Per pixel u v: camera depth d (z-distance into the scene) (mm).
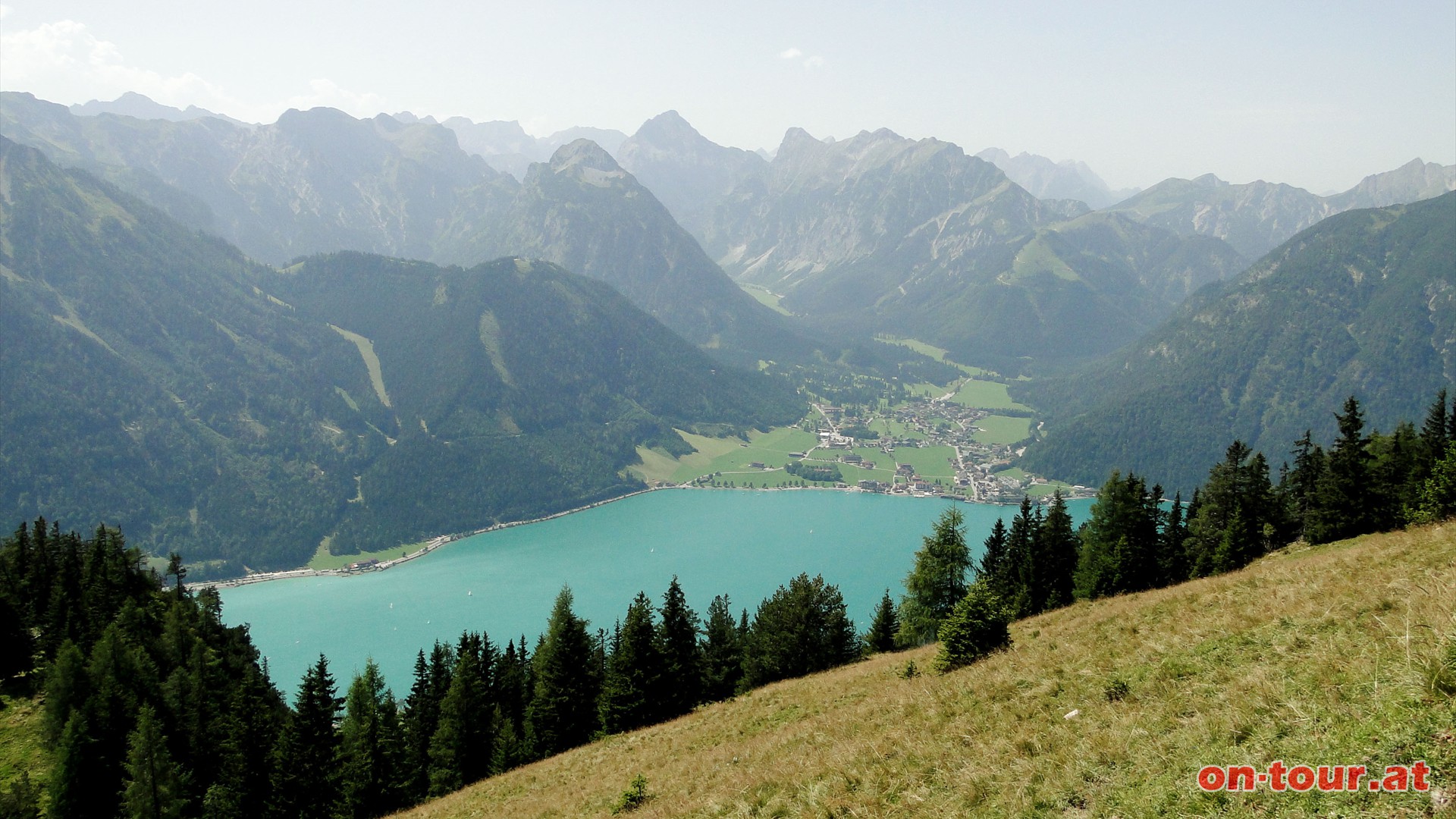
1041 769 18328
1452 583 19172
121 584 107438
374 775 65938
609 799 32844
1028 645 34375
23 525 110312
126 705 71812
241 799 65250
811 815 21000
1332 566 29203
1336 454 76812
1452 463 58562
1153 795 15211
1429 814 11406
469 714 71750
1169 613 30438
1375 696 14820
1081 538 84125
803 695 45188
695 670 68688
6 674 81438
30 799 60938
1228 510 84125
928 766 21297
